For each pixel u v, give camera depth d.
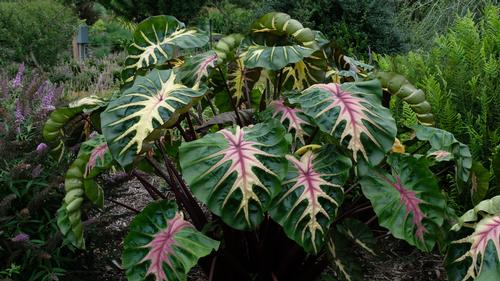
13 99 3.27
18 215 2.58
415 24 6.99
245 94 3.05
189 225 2.16
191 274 2.99
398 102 3.40
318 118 2.13
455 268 1.99
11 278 2.62
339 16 6.02
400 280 2.99
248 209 1.98
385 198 2.11
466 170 2.42
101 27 13.97
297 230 2.03
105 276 2.96
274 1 6.38
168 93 2.25
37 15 9.73
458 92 3.32
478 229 1.96
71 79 7.72
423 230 2.09
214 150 2.07
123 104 2.22
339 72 2.78
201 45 2.83
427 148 3.08
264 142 2.10
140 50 2.88
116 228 3.45
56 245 2.66
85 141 2.80
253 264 2.50
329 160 2.17
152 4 14.23
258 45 2.60
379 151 2.08
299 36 2.54
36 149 2.76
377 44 5.90
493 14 3.84
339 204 2.07
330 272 3.04
